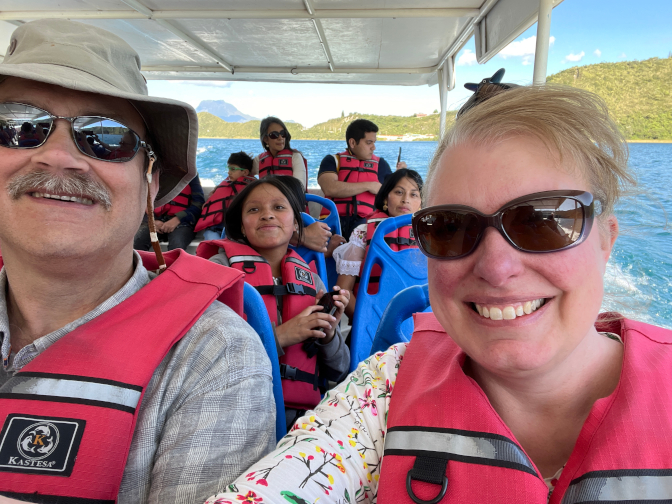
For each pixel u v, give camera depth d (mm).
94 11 4438
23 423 725
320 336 1856
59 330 872
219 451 820
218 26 4625
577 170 646
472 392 731
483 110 683
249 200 2281
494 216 633
